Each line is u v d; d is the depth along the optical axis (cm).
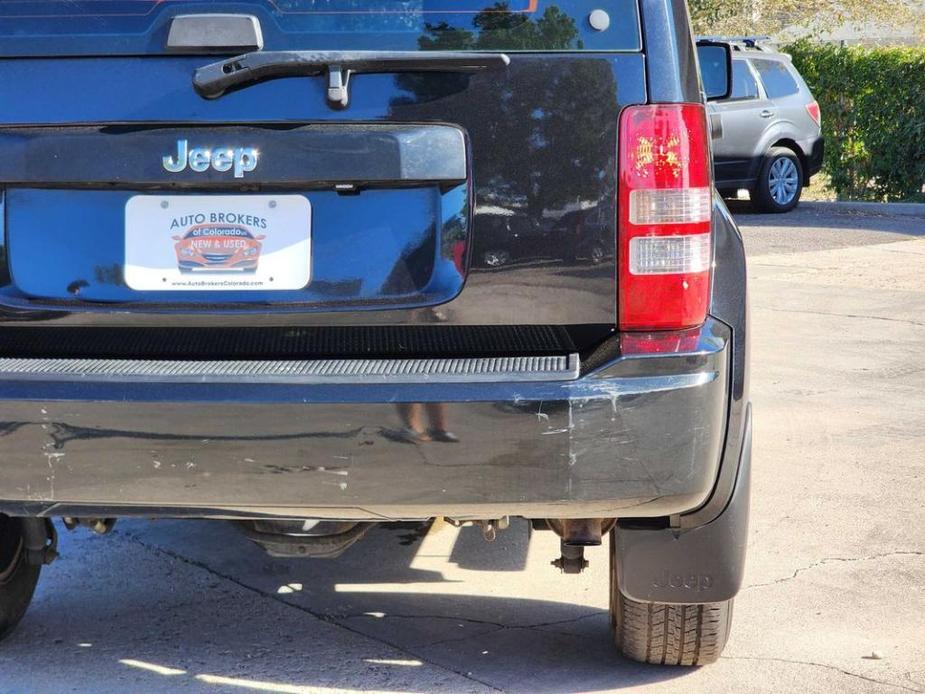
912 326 850
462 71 257
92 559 415
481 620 368
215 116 261
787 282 1035
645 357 256
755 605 379
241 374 257
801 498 483
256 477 257
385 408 252
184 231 266
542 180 258
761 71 1545
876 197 1695
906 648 349
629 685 322
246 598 384
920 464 529
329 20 260
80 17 263
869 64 1656
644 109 257
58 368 264
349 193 262
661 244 258
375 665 334
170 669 330
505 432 252
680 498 261
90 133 263
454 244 261
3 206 271
